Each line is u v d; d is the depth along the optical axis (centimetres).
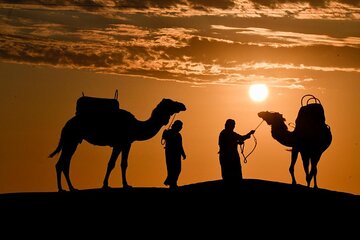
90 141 3609
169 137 3506
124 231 3095
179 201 3353
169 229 3119
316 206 3341
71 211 3259
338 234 3122
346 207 3353
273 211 3275
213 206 3306
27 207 3297
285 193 3444
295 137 3662
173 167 3494
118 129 3594
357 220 3244
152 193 3434
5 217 3206
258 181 3575
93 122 3594
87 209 3278
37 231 3092
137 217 3206
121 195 3412
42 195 3438
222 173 3456
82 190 3519
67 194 3444
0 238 3038
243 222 3184
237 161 3447
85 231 3097
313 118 3669
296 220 3216
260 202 3350
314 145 3644
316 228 3159
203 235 3077
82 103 3638
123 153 3597
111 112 3622
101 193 3441
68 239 3033
